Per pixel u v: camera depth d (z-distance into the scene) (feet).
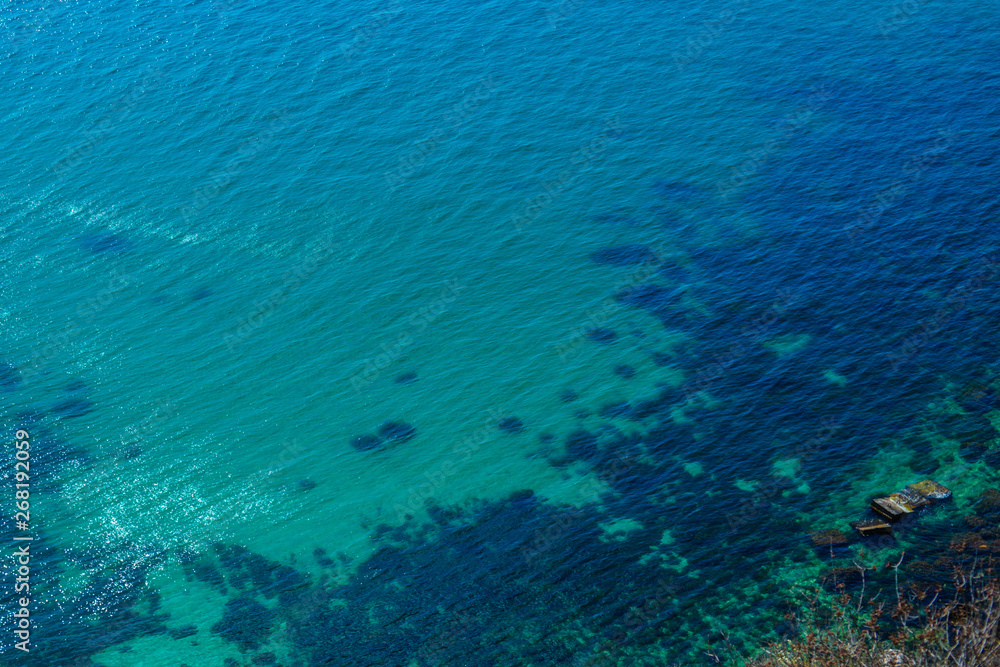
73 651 129.59
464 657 124.88
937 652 96.84
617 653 123.03
